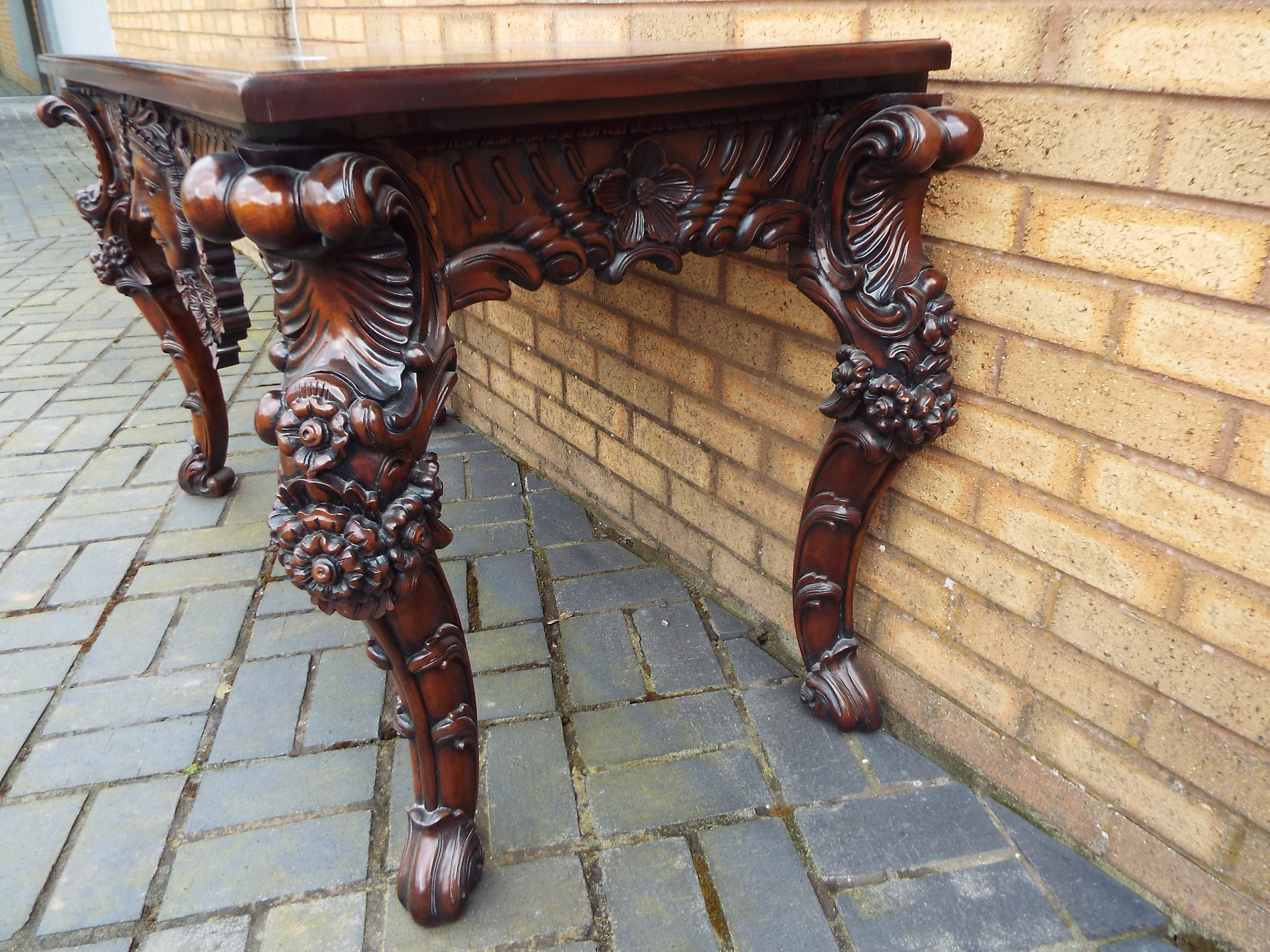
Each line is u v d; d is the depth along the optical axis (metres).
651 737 1.37
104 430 2.48
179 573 1.82
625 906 1.10
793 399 1.41
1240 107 0.79
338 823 1.23
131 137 1.33
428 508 0.82
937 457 1.20
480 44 1.36
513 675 1.51
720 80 0.84
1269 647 0.89
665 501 1.82
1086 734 1.11
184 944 1.06
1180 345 0.89
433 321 0.80
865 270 1.05
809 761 1.32
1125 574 1.01
